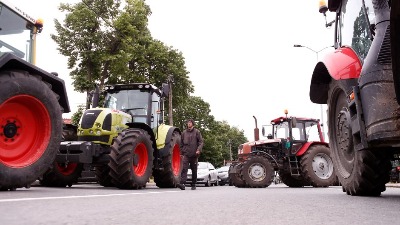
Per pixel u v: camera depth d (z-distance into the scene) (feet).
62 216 7.71
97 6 86.33
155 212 9.00
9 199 11.44
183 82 112.27
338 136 16.35
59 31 84.07
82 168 27.27
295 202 12.38
